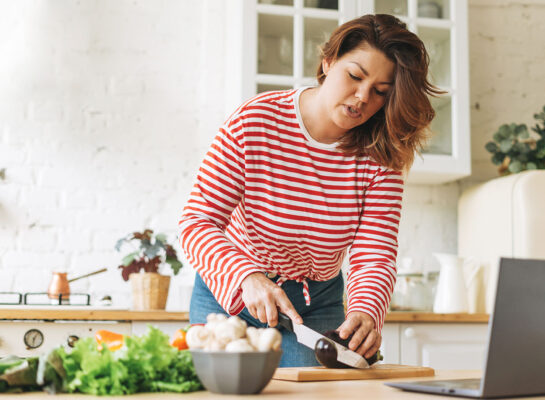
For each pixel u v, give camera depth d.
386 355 2.51
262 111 1.48
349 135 1.51
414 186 3.19
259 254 1.56
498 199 2.84
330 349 1.18
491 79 3.32
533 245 2.68
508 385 0.88
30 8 2.95
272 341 0.90
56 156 2.90
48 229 2.86
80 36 2.98
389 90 1.45
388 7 2.88
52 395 0.87
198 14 3.09
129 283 2.88
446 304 2.76
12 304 2.38
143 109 2.99
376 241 1.50
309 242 1.52
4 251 2.81
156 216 2.95
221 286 1.29
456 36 2.92
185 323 2.40
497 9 3.36
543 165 2.94
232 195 1.46
